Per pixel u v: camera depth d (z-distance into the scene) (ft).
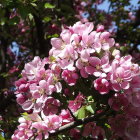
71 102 1.80
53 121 1.68
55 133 1.70
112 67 1.60
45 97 1.64
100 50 1.68
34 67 1.77
